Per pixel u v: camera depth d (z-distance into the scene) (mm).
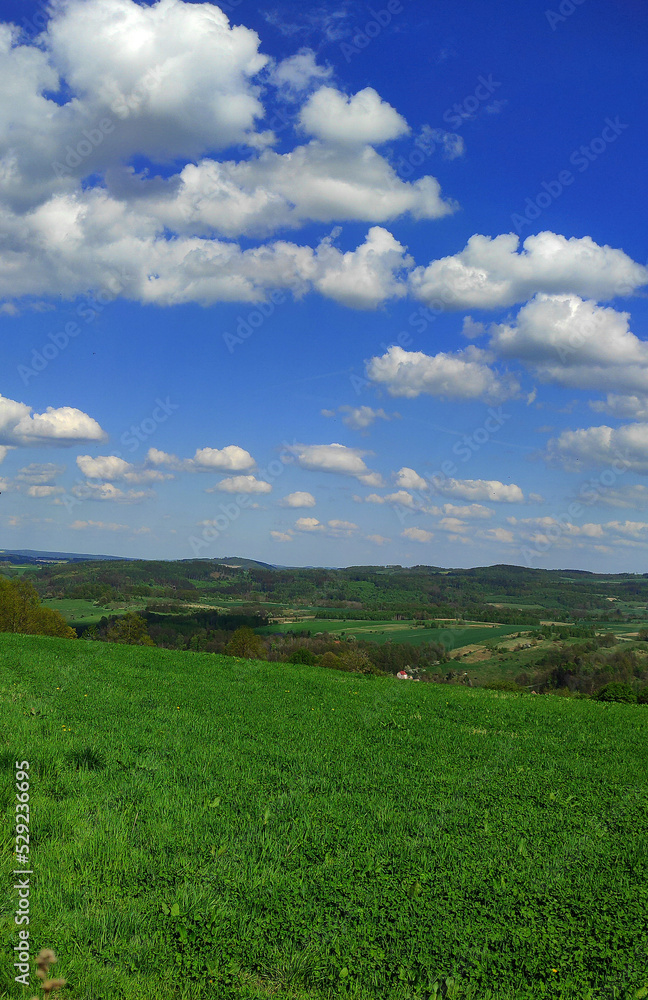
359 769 14383
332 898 8102
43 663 27656
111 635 86250
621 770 15398
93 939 6949
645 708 28922
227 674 30328
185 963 6703
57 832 9430
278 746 16109
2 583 86125
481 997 6422
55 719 16703
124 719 17688
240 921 7508
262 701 23266
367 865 9125
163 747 14859
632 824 11258
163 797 11297
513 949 7207
